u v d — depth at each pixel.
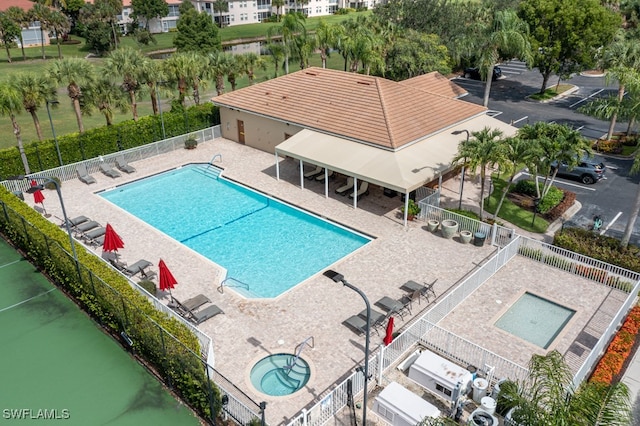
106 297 19.88
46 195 32.78
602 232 28.14
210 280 23.78
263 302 22.00
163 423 16.53
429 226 27.75
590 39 50.19
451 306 21.48
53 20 91.44
